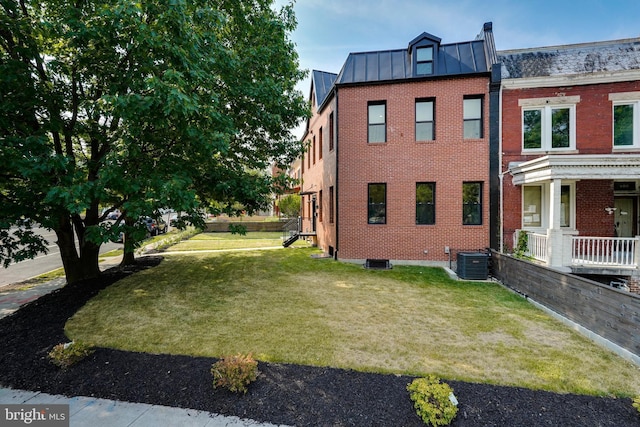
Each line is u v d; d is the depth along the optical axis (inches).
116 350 172.6
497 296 284.7
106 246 700.0
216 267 413.4
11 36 233.1
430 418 109.7
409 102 437.4
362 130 450.9
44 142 206.4
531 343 182.9
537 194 408.2
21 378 144.8
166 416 118.6
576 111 394.9
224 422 115.3
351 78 461.4
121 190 236.4
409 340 186.4
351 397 128.4
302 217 802.2
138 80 226.2
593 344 181.8
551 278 239.9
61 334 195.5
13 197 239.3
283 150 425.1
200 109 241.6
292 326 208.7
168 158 266.7
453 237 426.6
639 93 381.1
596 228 393.4
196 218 304.8
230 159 389.4
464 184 430.0
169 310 242.4
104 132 278.2
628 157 311.3
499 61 431.2
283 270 393.4
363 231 451.2
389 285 323.0
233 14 325.7
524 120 411.2
